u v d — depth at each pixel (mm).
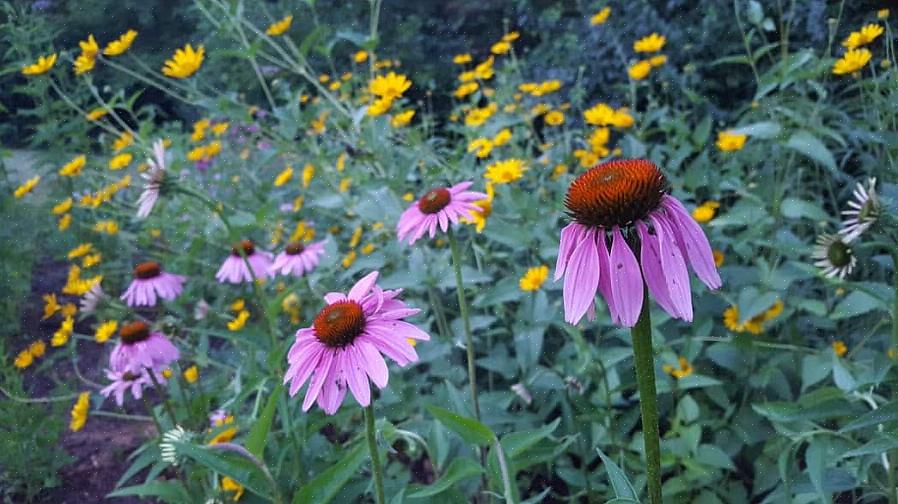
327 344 332
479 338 729
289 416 496
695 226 270
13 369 811
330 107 1074
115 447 765
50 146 1200
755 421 564
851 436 455
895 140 590
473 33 1648
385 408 614
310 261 712
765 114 799
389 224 794
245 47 890
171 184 601
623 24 1250
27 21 1274
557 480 613
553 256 652
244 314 732
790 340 611
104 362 916
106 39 1749
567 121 1034
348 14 1599
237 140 1247
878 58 896
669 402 592
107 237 1143
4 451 712
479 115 916
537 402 619
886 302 430
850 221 428
